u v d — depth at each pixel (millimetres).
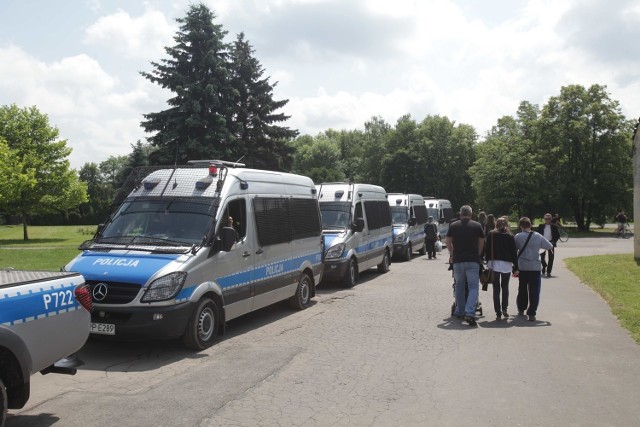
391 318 9453
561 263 19391
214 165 8477
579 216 48406
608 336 7930
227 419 4703
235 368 6324
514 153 47312
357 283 14414
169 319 6691
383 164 65500
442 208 28891
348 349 7223
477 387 5578
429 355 6887
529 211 49375
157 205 8125
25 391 4242
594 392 5410
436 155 65000
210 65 35438
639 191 18594
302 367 6355
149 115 35656
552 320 9148
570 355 6859
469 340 7719
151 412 4875
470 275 9008
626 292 11477
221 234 7559
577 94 46781
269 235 9297
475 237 9125
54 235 47375
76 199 43188
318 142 88000
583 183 45656
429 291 12766
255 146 40594
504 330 8398
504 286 9305
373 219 15750
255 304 8766
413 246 22297
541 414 4812
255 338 7980
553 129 47188
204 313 7332
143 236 7676
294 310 10383
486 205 49625
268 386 5629
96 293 6734
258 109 40656
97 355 6938
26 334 4277
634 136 18688
